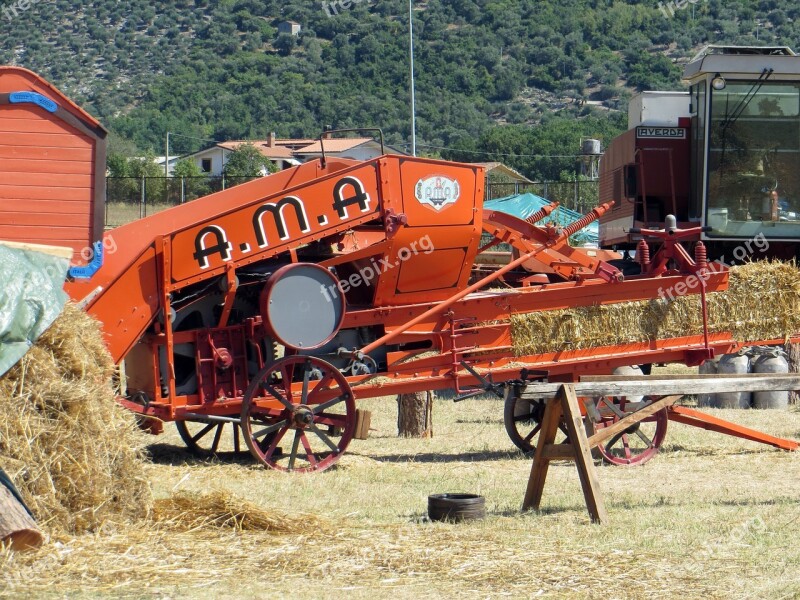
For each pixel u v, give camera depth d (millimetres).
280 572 5805
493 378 10961
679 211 16875
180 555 6102
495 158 81438
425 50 108125
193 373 10281
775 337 11906
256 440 10164
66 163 9508
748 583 5668
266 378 9945
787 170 15789
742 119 15766
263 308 9805
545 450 7809
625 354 11406
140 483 6965
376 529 6984
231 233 9914
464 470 10070
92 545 6195
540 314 11117
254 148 62844
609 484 9203
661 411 10570
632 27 112062
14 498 6062
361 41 105688
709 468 10086
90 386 6742
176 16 109125
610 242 19141
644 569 5934
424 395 12469
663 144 16875
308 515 7070
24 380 6426
